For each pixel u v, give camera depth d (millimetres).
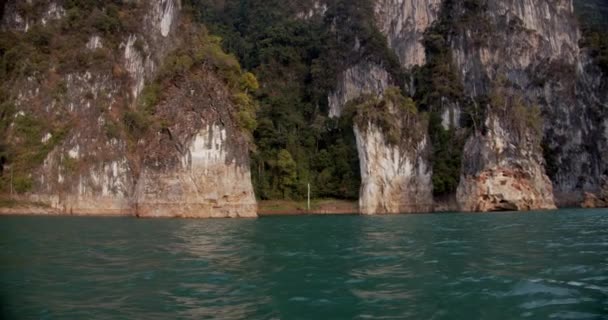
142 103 71312
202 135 62812
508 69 98250
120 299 13805
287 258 21359
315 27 118375
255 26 127375
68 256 21984
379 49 106812
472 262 19703
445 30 101812
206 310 12719
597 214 58156
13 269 18391
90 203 66938
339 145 89000
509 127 79062
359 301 13594
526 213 63500
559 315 12281
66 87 72875
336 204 83875
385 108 77188
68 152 68688
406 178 76562
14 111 72000
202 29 86125
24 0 79062
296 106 104062
